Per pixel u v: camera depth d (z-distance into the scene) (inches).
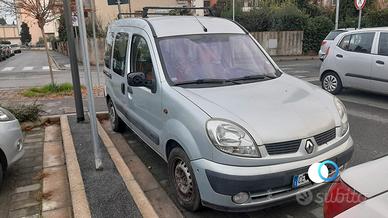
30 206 148.1
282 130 121.5
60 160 195.6
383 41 313.3
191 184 134.6
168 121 146.1
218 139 119.0
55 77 645.9
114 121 249.4
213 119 123.3
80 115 263.4
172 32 172.7
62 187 162.4
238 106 131.0
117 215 133.0
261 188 117.4
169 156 146.9
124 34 210.8
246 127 120.2
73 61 254.1
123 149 219.3
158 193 159.9
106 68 257.6
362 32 332.8
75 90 258.5
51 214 139.7
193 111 130.0
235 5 981.8
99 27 879.1
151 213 133.0
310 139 124.0
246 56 176.1
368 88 327.0
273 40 906.1
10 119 168.4
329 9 1127.0
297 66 672.4
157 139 158.9
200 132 124.0
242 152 117.0
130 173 166.7
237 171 116.5
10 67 939.3
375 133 234.5
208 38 175.3
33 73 743.1
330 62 358.3
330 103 146.1
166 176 179.2
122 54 211.8
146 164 195.3
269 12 927.7
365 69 324.5
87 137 226.1
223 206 121.8
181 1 1165.1
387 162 86.9
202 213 139.9
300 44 934.4
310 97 146.9
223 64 166.9
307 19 928.9
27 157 202.7
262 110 129.4
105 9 1021.8
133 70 190.9
